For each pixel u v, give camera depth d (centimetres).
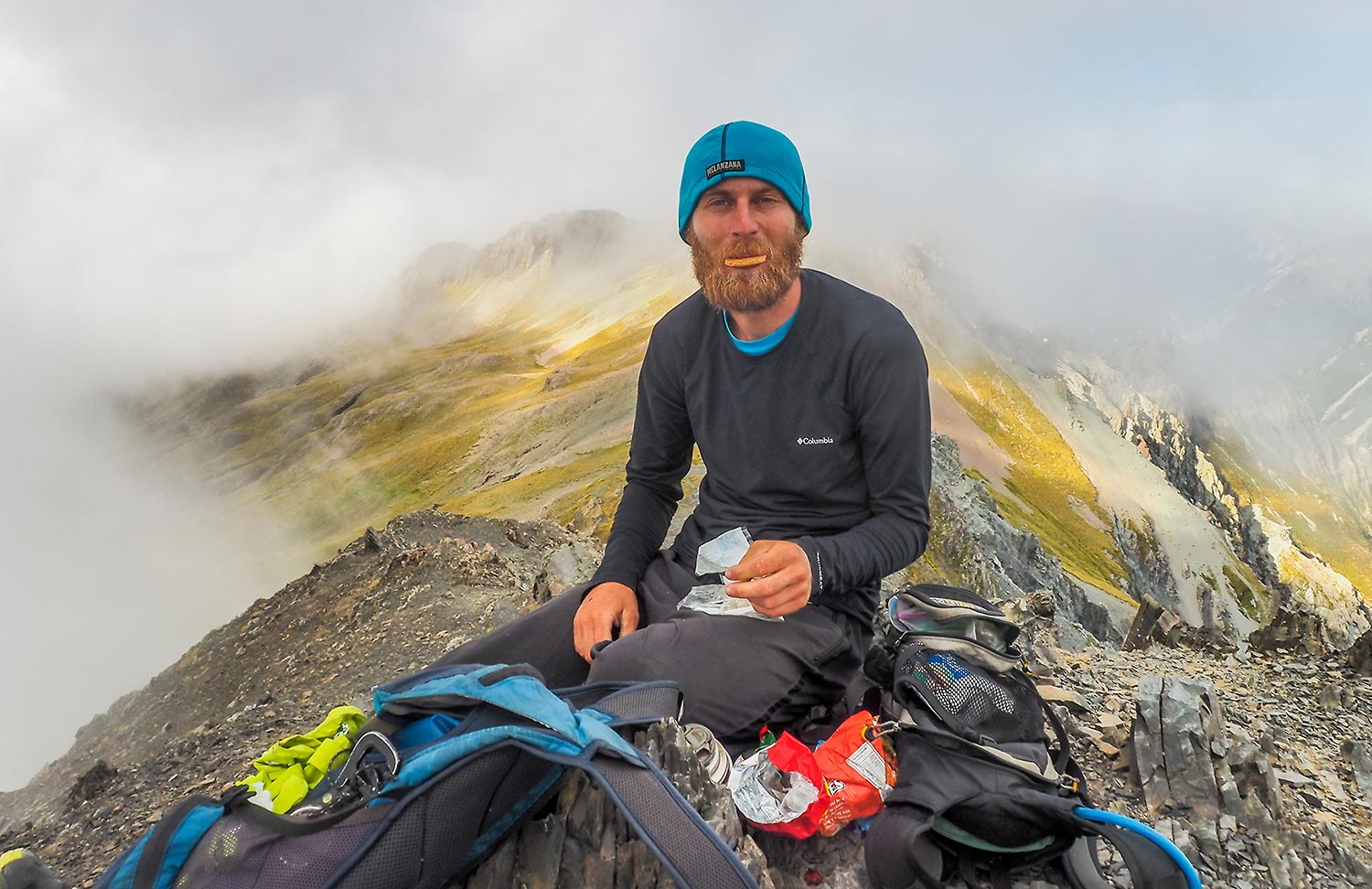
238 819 86
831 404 126
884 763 114
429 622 557
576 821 91
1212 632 307
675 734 101
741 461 134
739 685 116
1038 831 105
